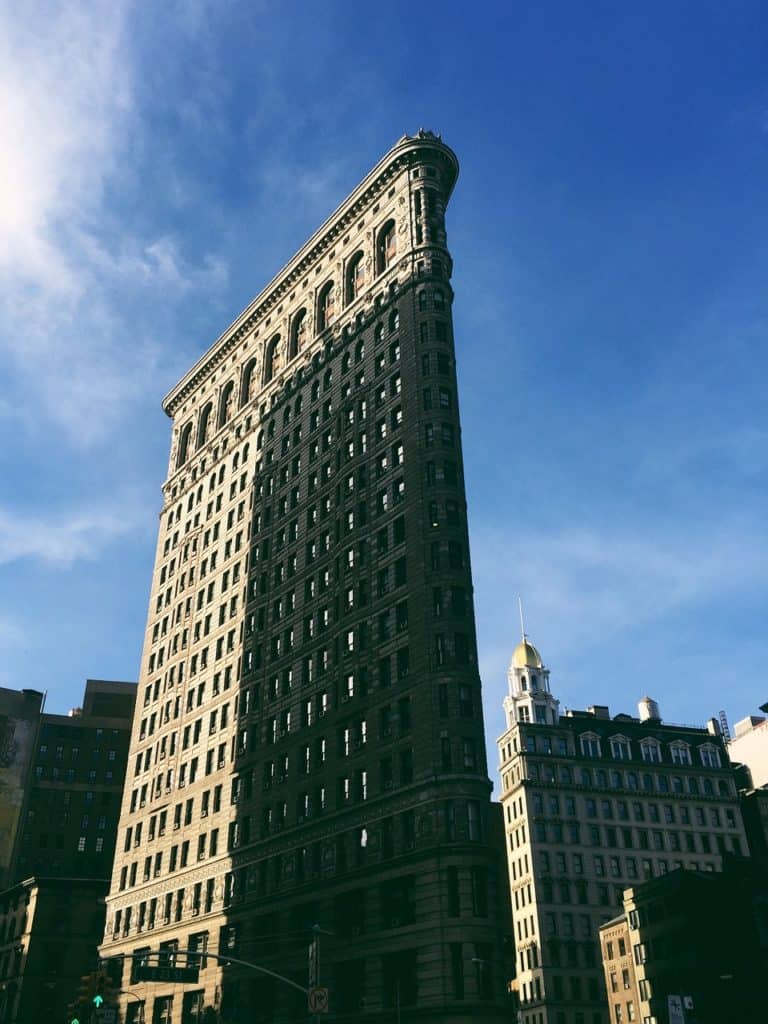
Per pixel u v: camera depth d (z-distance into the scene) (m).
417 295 80.81
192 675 95.75
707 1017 77.25
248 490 98.19
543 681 147.12
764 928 73.81
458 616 64.50
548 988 109.00
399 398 77.44
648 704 143.12
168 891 83.94
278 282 106.50
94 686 152.38
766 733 138.75
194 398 121.56
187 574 105.38
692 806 127.38
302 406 93.50
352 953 59.66
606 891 117.38
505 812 127.31
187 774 89.12
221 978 71.25
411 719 62.81
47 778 138.62
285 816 72.19
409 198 87.81
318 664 75.31
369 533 74.81
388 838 61.00
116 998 83.81
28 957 97.81
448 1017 51.84
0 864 129.62
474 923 54.19
